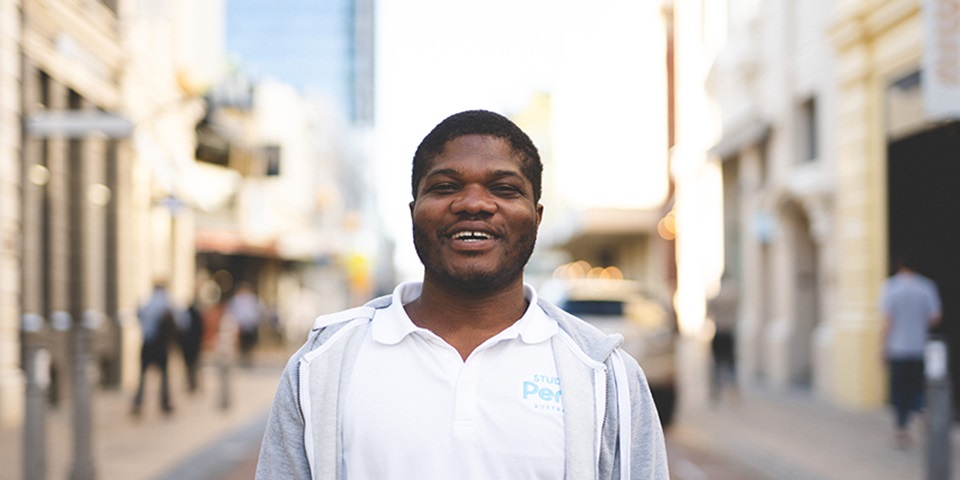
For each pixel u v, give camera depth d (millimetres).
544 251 54562
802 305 15953
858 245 12852
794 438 10367
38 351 6480
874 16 12141
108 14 15805
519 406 1910
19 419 11883
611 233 36125
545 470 1885
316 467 1913
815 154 15391
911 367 9438
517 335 1971
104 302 16344
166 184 18031
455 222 1978
